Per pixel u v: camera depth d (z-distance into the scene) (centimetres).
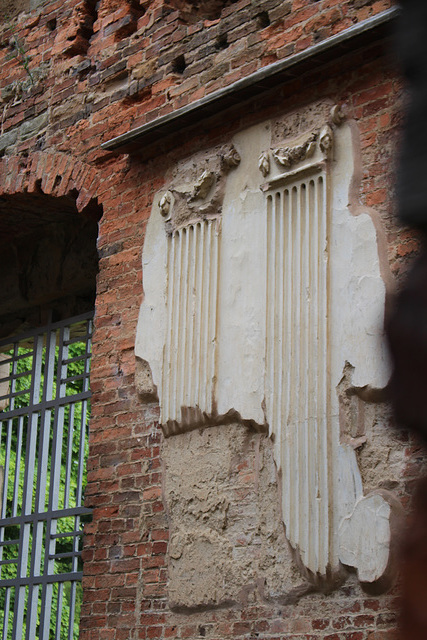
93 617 524
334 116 466
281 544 443
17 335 819
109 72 627
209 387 496
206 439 497
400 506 396
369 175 449
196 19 595
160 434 526
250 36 529
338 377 435
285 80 495
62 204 718
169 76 578
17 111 699
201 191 527
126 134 566
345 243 448
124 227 585
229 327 497
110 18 639
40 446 745
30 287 809
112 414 556
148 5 611
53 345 783
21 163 682
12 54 714
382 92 453
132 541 520
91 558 537
